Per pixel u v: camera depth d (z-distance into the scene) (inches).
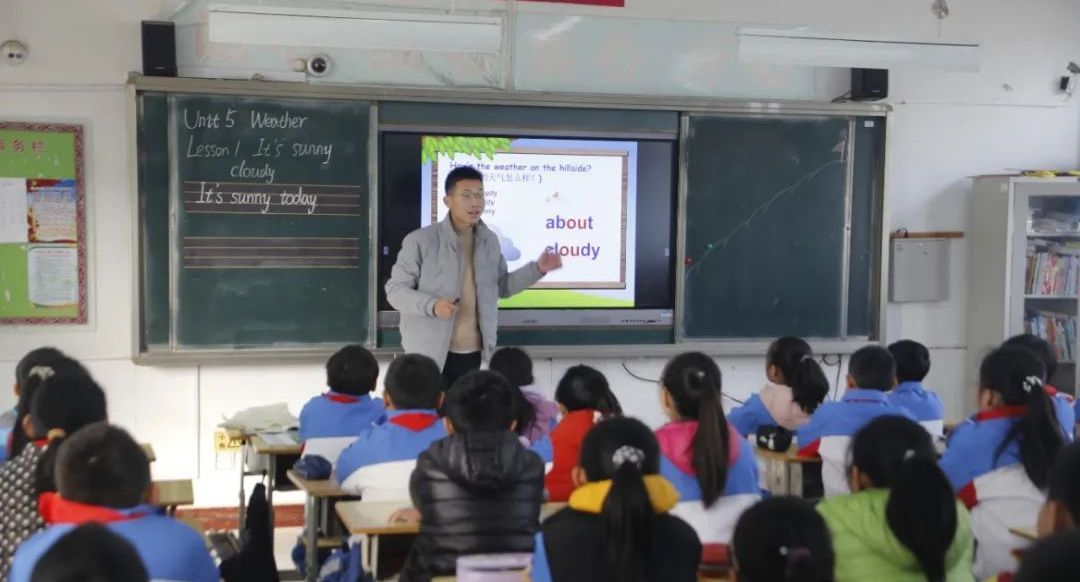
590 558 89.5
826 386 183.0
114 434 93.8
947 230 282.5
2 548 111.6
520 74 251.3
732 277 264.5
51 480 108.3
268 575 143.5
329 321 242.1
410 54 245.4
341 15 202.5
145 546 92.0
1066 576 56.9
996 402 137.4
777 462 175.8
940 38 221.0
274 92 234.8
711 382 125.6
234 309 236.8
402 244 229.6
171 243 232.2
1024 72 284.8
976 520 135.5
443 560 113.3
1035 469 132.0
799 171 266.4
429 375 142.6
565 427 148.3
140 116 228.8
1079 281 279.3
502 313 253.1
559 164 253.1
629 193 257.8
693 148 259.8
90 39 229.6
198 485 239.5
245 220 236.1
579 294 256.8
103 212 232.5
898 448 99.6
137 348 231.8
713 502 121.8
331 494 145.9
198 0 233.6
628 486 88.6
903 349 180.7
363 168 241.4
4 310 228.4
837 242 270.1
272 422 195.2
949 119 281.0
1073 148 289.0
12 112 227.0
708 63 261.7
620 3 255.6
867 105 266.7
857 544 95.1
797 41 215.8
